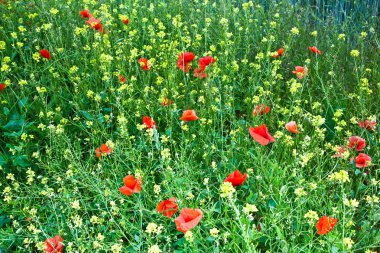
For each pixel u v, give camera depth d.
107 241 1.38
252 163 1.53
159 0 2.76
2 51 2.26
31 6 2.63
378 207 1.38
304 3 2.75
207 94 1.82
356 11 2.63
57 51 2.20
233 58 2.08
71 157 1.59
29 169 1.50
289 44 2.14
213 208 1.26
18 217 1.50
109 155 1.65
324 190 1.38
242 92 2.03
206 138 1.63
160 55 2.12
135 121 1.79
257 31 2.41
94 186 1.43
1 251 1.39
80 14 2.43
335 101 1.87
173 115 1.79
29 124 1.77
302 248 1.19
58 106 1.93
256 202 1.40
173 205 1.28
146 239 1.35
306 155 1.44
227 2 2.68
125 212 1.44
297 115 1.73
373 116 1.62
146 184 1.47
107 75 1.95
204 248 1.28
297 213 1.27
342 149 1.52
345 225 1.21
